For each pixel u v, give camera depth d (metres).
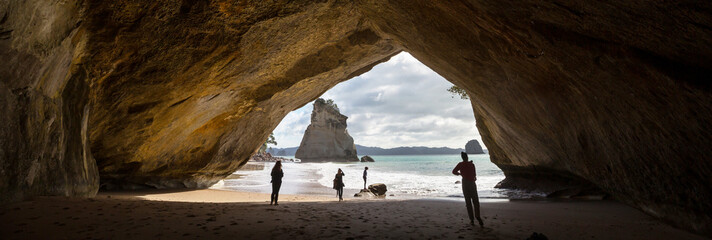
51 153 5.98
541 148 10.48
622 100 4.72
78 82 7.24
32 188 5.36
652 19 3.30
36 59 5.18
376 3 8.64
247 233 4.38
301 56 11.58
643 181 5.47
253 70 10.91
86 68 7.47
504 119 11.01
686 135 3.98
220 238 4.01
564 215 7.31
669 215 5.23
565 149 7.87
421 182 25.92
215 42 8.78
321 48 11.66
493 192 16.03
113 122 9.23
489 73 8.08
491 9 5.20
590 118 5.85
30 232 3.70
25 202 4.98
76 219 4.54
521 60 6.16
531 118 8.34
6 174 4.74
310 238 4.23
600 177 6.97
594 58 4.50
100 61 7.65
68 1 5.90
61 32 5.84
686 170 4.32
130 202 7.17
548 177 14.26
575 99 5.89
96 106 8.45
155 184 13.17
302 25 9.62
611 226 5.82
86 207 5.52
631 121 4.83
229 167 15.77
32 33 4.96
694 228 4.66
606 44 4.20
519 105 8.36
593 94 5.29
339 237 4.35
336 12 9.68
